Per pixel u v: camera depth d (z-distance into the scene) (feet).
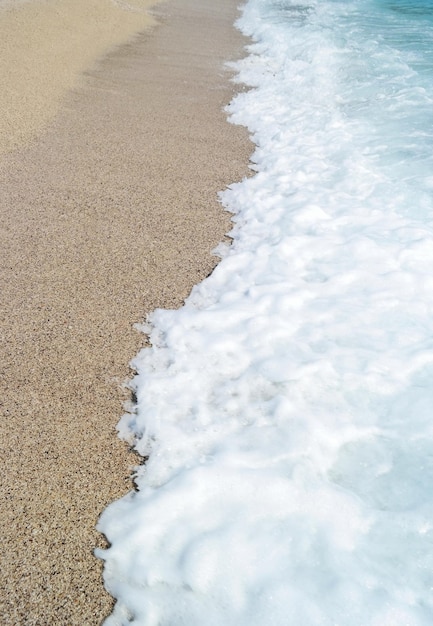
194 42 34.30
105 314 11.60
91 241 13.93
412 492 8.13
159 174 17.54
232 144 20.10
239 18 42.50
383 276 12.56
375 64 28.07
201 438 8.84
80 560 7.32
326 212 15.24
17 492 8.08
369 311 11.57
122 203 15.74
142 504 7.89
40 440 8.86
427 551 7.39
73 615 6.78
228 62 30.45
